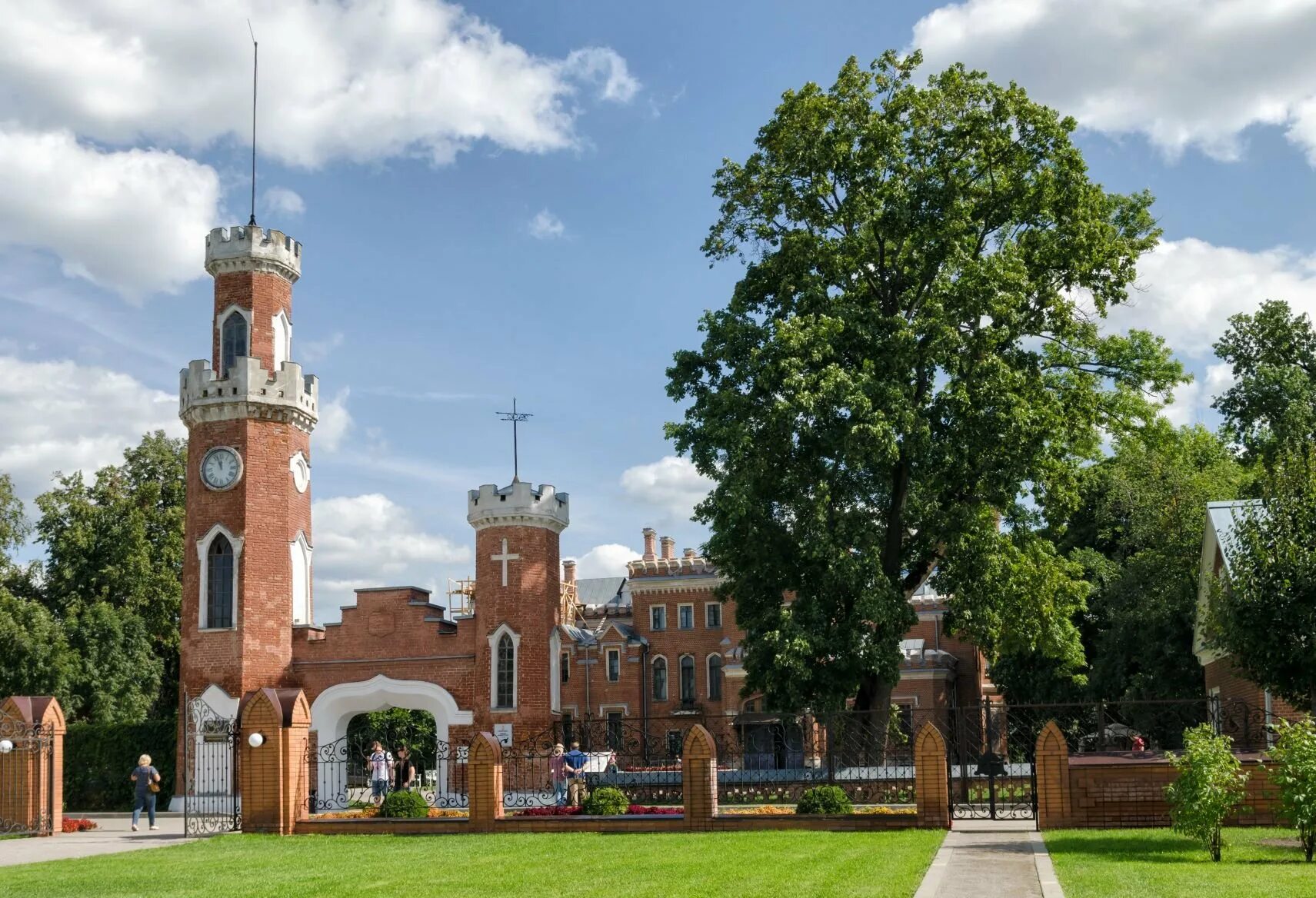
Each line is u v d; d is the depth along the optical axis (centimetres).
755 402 3491
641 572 7344
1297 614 2134
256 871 1938
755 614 3709
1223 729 2519
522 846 2225
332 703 4284
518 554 4300
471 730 4197
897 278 3719
